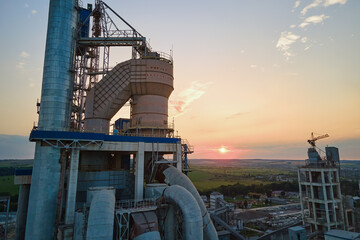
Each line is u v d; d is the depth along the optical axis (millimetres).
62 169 29922
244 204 106562
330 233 26719
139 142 34344
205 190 148000
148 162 38531
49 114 31391
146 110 40344
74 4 36375
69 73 34031
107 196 24812
